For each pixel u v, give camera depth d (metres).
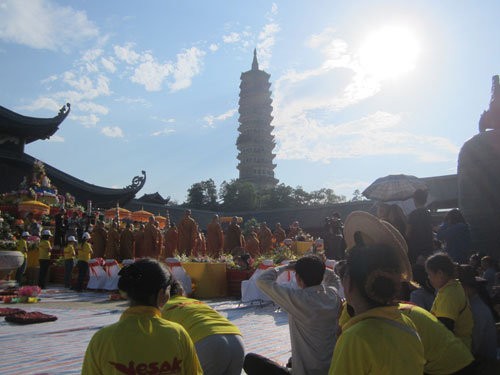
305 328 4.09
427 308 5.63
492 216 8.31
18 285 18.61
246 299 13.82
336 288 4.66
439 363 3.50
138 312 2.90
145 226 20.86
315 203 93.56
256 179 104.88
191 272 15.98
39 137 44.91
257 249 22.72
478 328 4.73
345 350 2.30
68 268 20.56
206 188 87.62
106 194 47.16
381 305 2.40
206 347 3.83
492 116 8.47
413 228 7.34
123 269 3.03
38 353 7.09
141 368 2.69
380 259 2.41
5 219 23.84
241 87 111.75
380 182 11.27
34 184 30.94
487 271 7.89
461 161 8.73
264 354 7.09
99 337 2.80
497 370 3.57
